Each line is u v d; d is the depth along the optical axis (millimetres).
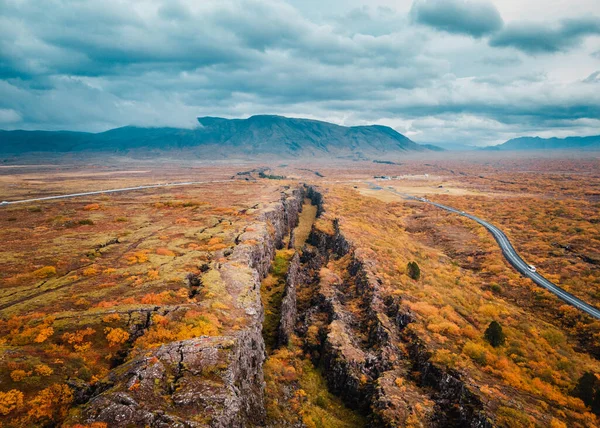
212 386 25141
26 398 22188
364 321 53781
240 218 89500
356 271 67688
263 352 42469
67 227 78812
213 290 43281
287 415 35312
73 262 53375
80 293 41062
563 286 78938
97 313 34344
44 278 46312
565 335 60562
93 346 29969
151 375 24859
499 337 49219
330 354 46500
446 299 60875
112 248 61875
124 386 23703
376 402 37469
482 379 39469
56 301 38406
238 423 24500
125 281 45469
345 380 42875
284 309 56250
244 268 52438
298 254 86750
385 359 44094
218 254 59062
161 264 52625
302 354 49906
